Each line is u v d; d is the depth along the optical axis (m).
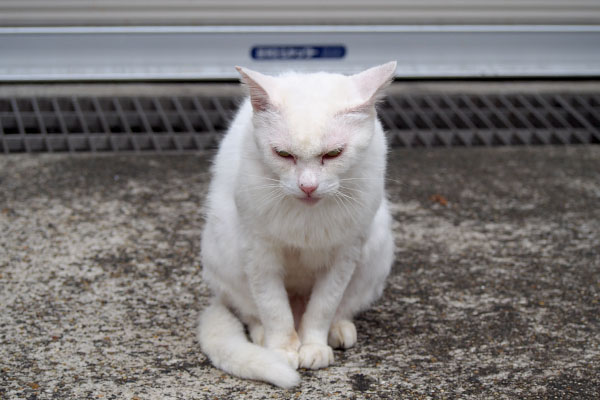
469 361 1.61
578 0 2.74
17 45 2.53
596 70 2.84
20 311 1.70
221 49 2.64
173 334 1.67
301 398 1.53
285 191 1.52
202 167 2.24
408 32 2.70
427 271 1.85
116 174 2.19
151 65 2.63
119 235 1.94
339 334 1.65
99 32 2.56
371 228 1.62
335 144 1.51
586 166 2.30
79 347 1.62
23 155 2.26
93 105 2.51
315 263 1.62
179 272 1.83
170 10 2.57
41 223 1.97
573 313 1.73
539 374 1.58
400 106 2.62
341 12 2.65
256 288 1.61
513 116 2.58
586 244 1.95
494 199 2.13
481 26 2.73
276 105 1.51
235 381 1.56
